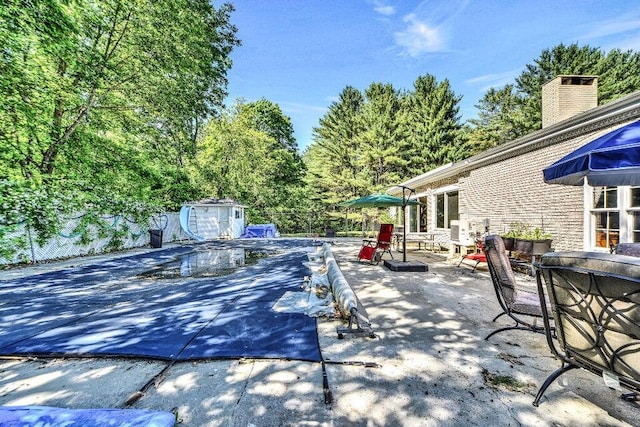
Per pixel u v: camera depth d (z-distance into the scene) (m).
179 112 12.27
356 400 1.98
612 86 19.50
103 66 10.04
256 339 2.93
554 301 1.85
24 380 2.24
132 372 2.34
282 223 22.20
